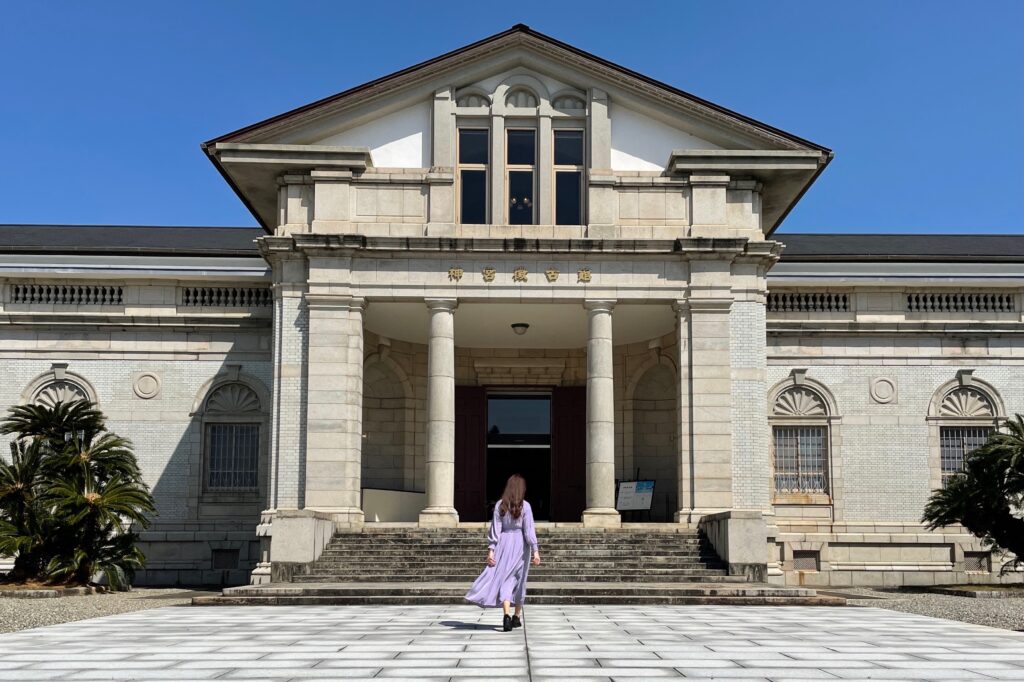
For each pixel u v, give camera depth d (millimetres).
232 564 29234
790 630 13859
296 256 26641
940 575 29688
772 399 30734
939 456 30594
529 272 26688
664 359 32531
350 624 14594
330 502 25500
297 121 27109
